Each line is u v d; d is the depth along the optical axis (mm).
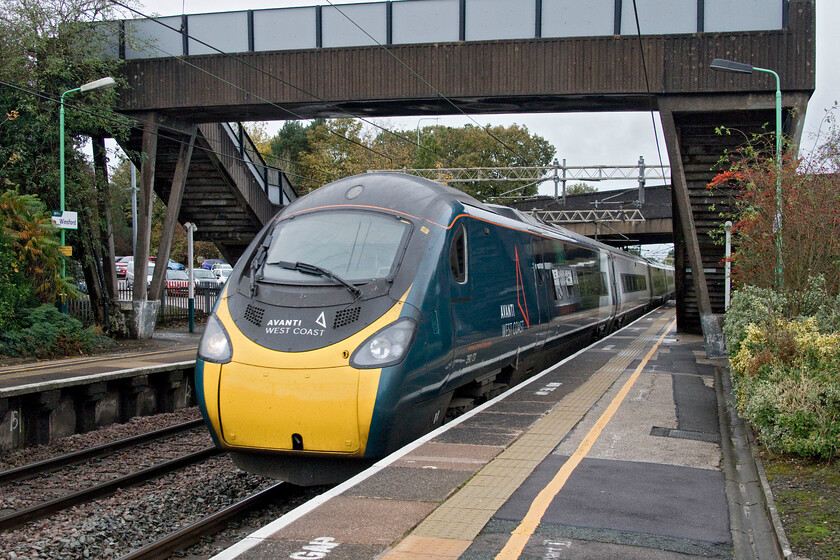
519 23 18328
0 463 10438
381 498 5883
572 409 9789
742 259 13367
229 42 19797
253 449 7707
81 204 21391
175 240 55000
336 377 7441
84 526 7457
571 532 5188
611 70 17859
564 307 15328
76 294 19031
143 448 11281
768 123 18297
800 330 9133
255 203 25484
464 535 5102
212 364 7895
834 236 10781
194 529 7152
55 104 20172
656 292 45719
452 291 8883
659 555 4812
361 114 21016
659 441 8000
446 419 9828
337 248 8578
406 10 18781
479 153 53844
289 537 5027
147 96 20250
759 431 8156
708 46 17453
